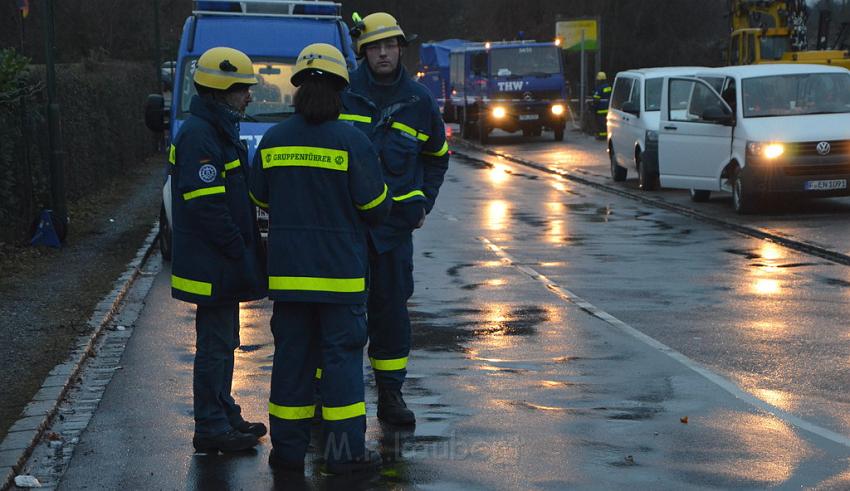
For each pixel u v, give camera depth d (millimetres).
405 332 9875
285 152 8492
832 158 25328
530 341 13148
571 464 8648
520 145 53344
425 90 9852
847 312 14805
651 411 10125
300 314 8633
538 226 24562
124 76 39594
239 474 8586
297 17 20891
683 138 28141
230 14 20766
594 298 15945
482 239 22438
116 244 21891
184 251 9062
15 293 16375
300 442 8656
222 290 9055
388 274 9781
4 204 20438
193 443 9234
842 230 22641
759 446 9062
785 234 22141
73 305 15422
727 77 27234
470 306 15391
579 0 88125
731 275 17938
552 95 54688
